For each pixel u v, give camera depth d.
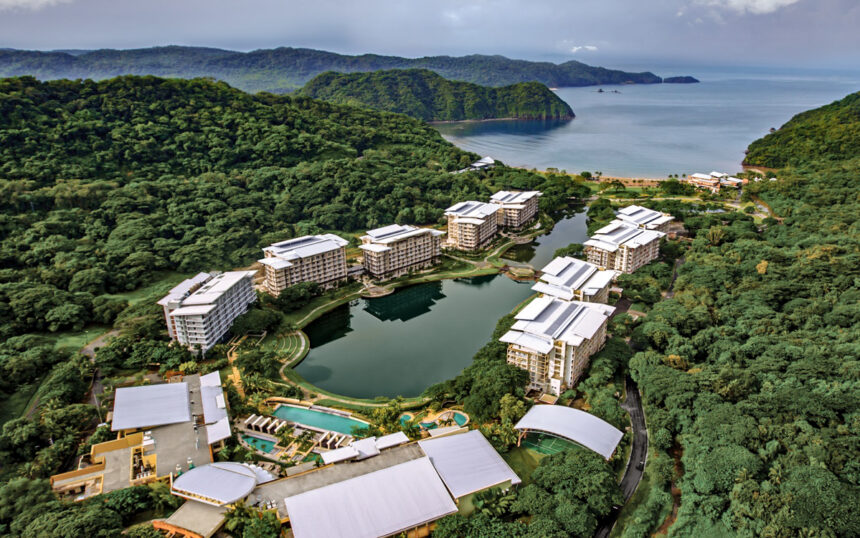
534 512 156.50
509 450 192.25
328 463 174.38
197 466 176.00
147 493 164.62
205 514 156.75
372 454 179.00
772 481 162.12
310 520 150.12
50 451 181.25
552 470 170.25
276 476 176.50
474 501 163.62
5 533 146.62
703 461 171.00
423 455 178.50
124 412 196.62
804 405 189.50
